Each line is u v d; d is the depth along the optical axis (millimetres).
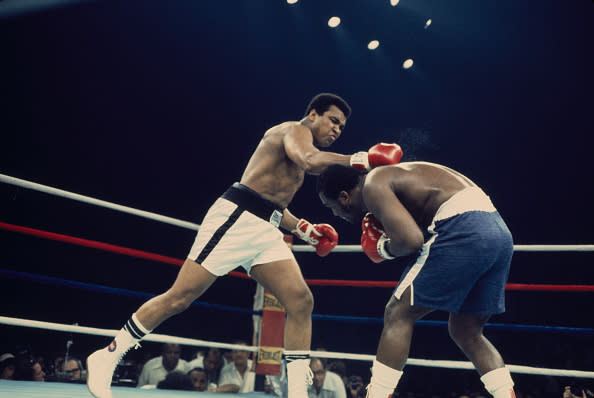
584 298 8406
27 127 7914
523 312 8773
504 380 2242
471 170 9391
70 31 7801
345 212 2453
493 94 9156
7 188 8031
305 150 2438
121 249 3352
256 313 4105
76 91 8148
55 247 8453
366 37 8805
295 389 2441
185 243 9539
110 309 8805
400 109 9500
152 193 9078
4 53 7547
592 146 8617
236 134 9383
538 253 8852
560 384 7570
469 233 2090
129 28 8078
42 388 3021
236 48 8742
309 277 9914
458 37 8820
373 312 9438
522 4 8227
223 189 9469
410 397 7551
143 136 8797
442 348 8758
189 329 8984
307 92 9336
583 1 7895
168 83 8695
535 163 9000
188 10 8109
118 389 3439
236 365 5086
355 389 6047
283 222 2881
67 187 8406
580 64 8523
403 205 2242
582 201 8609
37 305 8273
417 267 2148
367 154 2350
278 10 8430
